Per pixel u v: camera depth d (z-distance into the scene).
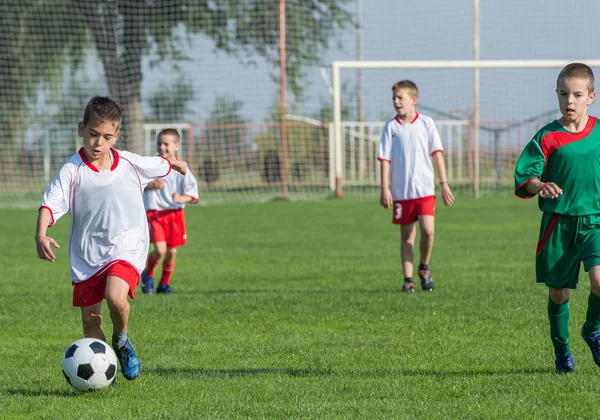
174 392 10.45
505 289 18.98
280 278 21.88
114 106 10.52
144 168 11.03
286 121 60.09
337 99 52.44
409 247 19.33
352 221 39.19
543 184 10.38
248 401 9.96
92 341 10.59
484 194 57.12
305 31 65.12
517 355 12.26
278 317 15.97
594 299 10.75
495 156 58.06
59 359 12.64
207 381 11.00
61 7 65.94
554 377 10.85
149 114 68.56
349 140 59.09
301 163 59.94
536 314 15.66
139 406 9.79
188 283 21.36
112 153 10.85
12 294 19.52
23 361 12.51
